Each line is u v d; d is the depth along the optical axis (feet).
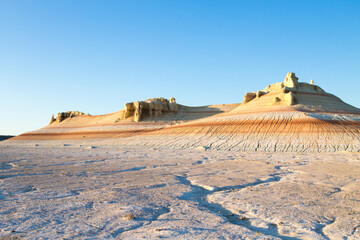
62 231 25.48
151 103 383.24
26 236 24.06
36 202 37.47
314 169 78.74
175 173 70.08
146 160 110.52
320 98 308.40
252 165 90.68
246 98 344.28
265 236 24.57
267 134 225.15
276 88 331.57
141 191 45.65
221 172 72.33
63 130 406.00
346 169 78.43
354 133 203.00
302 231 26.53
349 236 25.34
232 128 253.65
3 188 47.80
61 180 57.11
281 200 39.47
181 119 383.04
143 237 23.82
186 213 32.37
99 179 58.90
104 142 304.09
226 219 30.17
